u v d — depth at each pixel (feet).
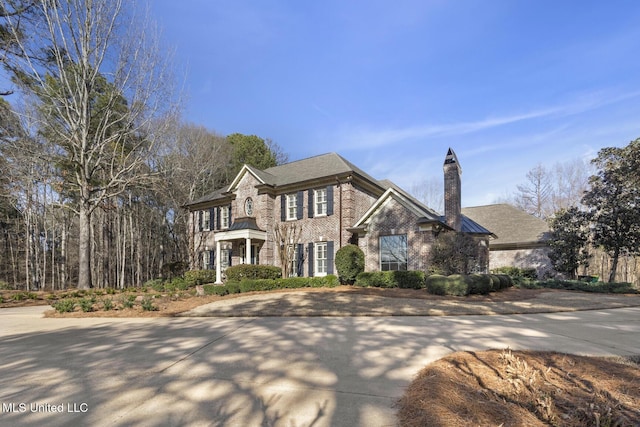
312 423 11.38
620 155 60.85
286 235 69.31
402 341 22.43
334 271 66.23
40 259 127.24
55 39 63.77
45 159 69.77
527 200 137.49
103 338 24.98
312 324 28.91
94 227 105.91
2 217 113.60
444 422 10.62
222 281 77.66
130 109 71.92
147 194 108.17
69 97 72.08
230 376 16.17
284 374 16.34
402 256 57.88
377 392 13.97
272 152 162.20
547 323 28.53
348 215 66.03
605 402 12.50
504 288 55.88
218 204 88.33
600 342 21.93
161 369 17.39
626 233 59.77
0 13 60.08
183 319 33.32
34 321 33.83
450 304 38.50
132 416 12.14
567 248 65.10
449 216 62.49
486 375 15.20
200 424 11.46
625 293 52.80
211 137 124.77
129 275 123.85
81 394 14.21
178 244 120.98
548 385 14.06
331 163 74.13
